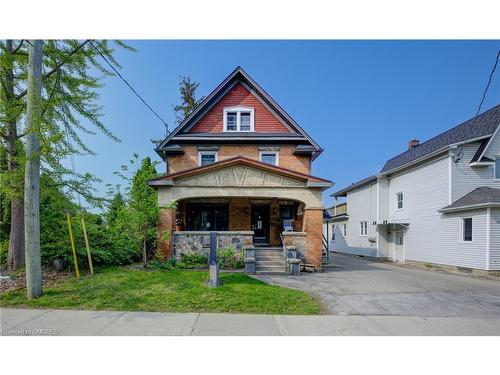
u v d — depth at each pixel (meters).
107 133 9.64
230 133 15.73
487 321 5.72
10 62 7.89
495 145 15.35
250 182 11.88
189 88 32.09
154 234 11.30
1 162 9.28
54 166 8.65
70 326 5.14
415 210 18.25
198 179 11.75
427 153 17.84
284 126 16.09
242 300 6.59
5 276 8.10
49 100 7.64
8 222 10.63
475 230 13.70
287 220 15.09
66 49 8.83
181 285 7.59
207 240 11.32
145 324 5.27
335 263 17.12
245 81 16.42
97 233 10.31
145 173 11.30
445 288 8.73
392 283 9.28
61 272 8.65
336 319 5.70
